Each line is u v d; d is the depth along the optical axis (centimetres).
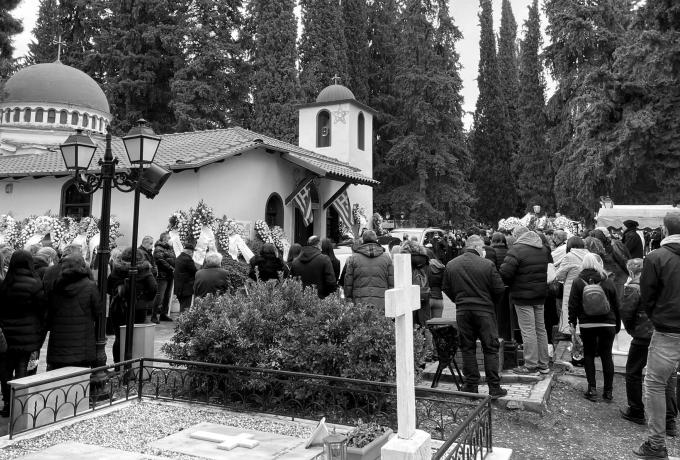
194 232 1441
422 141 3856
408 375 421
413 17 3888
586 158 2636
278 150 1841
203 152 1619
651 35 2173
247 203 1745
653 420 552
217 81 3672
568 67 3150
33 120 2561
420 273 961
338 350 636
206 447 519
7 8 1585
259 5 3734
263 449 515
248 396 674
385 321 662
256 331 673
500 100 4872
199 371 671
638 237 1215
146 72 3678
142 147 783
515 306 796
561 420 664
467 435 453
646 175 2633
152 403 676
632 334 663
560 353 975
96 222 1606
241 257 1552
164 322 1307
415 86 3825
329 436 456
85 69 3906
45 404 575
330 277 879
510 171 4822
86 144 749
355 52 4488
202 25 3691
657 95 2450
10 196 1898
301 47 4259
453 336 724
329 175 1967
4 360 638
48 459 481
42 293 645
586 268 746
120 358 823
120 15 3706
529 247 774
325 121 2673
